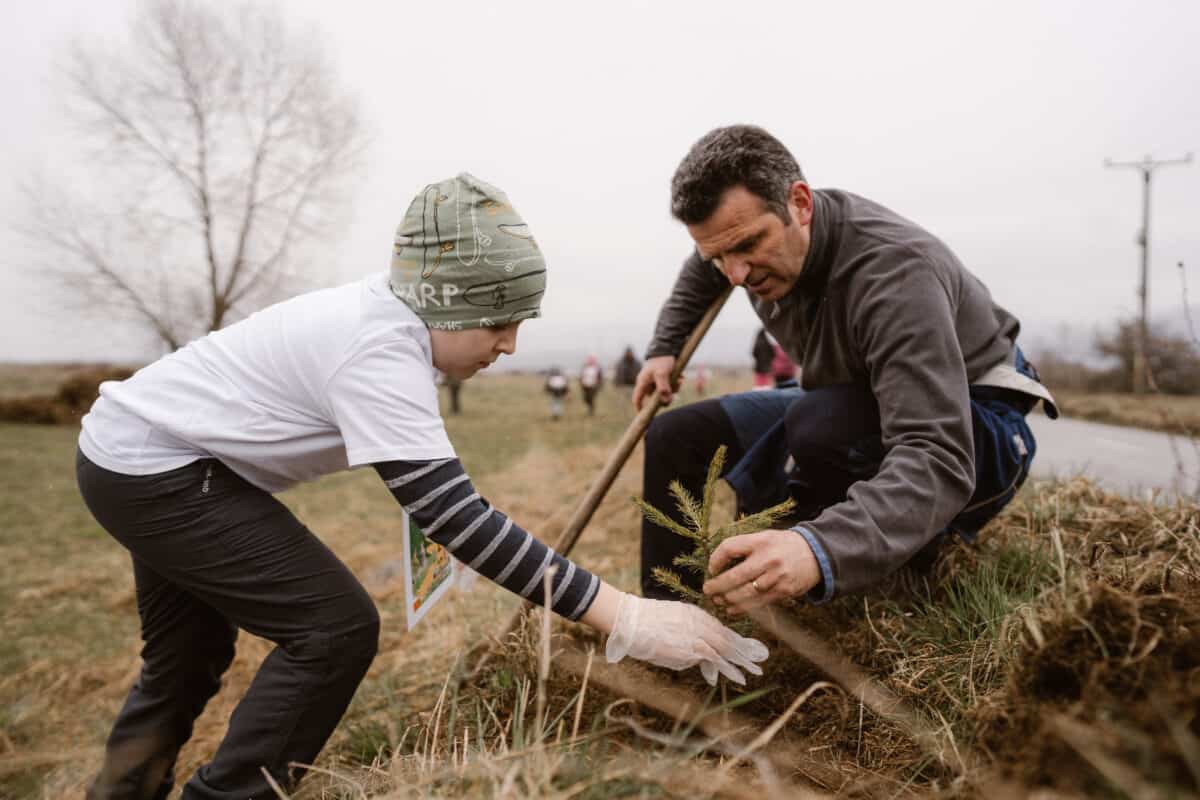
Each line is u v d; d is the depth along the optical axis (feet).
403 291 4.97
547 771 3.61
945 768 4.11
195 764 6.81
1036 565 6.26
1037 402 6.81
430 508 4.70
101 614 12.00
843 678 5.23
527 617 6.60
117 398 5.12
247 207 62.34
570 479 20.75
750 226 5.96
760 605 4.88
